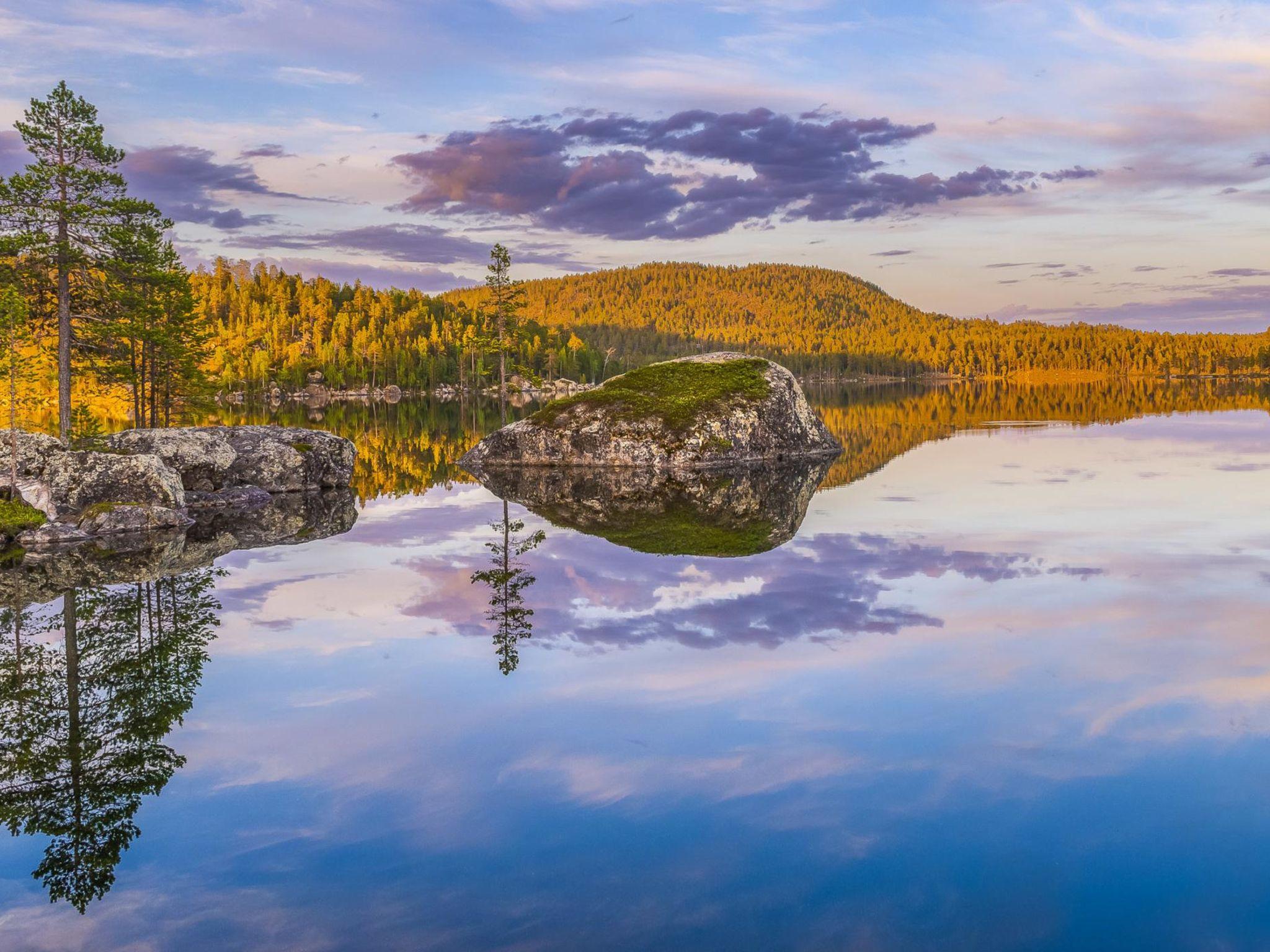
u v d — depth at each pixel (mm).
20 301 28281
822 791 8219
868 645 12617
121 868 7359
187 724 10406
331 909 6668
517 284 82688
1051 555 18516
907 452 43906
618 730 9805
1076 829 7438
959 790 8188
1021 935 6086
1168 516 22797
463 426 79438
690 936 6160
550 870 7062
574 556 20219
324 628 14531
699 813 7895
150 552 22609
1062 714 9883
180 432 35062
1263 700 10148
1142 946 5926
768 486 33062
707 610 14891
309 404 137750
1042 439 48000
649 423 43219
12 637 14398
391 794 8461
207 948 6223
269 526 26734
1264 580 15969
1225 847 7125
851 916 6324
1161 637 12633
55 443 29406
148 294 39469
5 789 8820
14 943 6352
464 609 15555
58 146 35312
